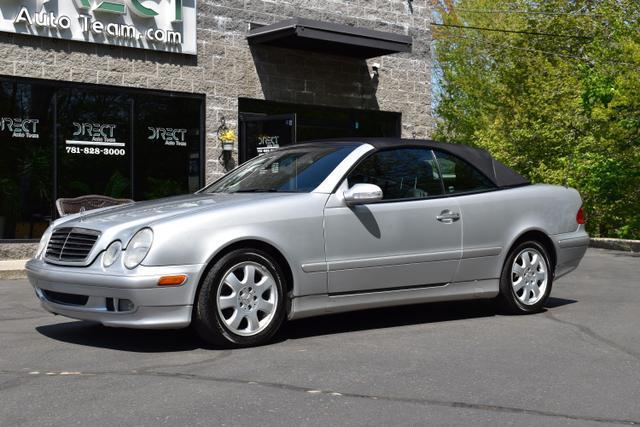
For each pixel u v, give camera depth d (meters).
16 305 8.38
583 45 24.25
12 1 12.83
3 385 4.84
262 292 6.04
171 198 6.92
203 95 15.05
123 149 14.13
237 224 5.95
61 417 4.18
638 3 19.52
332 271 6.37
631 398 4.61
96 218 6.25
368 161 6.80
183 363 5.42
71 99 13.59
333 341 6.22
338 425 4.04
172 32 14.52
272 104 16.12
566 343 6.15
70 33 13.41
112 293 5.70
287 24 14.71
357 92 17.27
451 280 7.07
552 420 4.17
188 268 5.72
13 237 13.08
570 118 20.08
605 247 16.41
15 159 13.09
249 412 4.25
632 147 18.30
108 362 5.47
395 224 6.71
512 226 7.43
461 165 7.38
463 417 4.20
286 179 6.78
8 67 12.91
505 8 28.47
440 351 5.82
